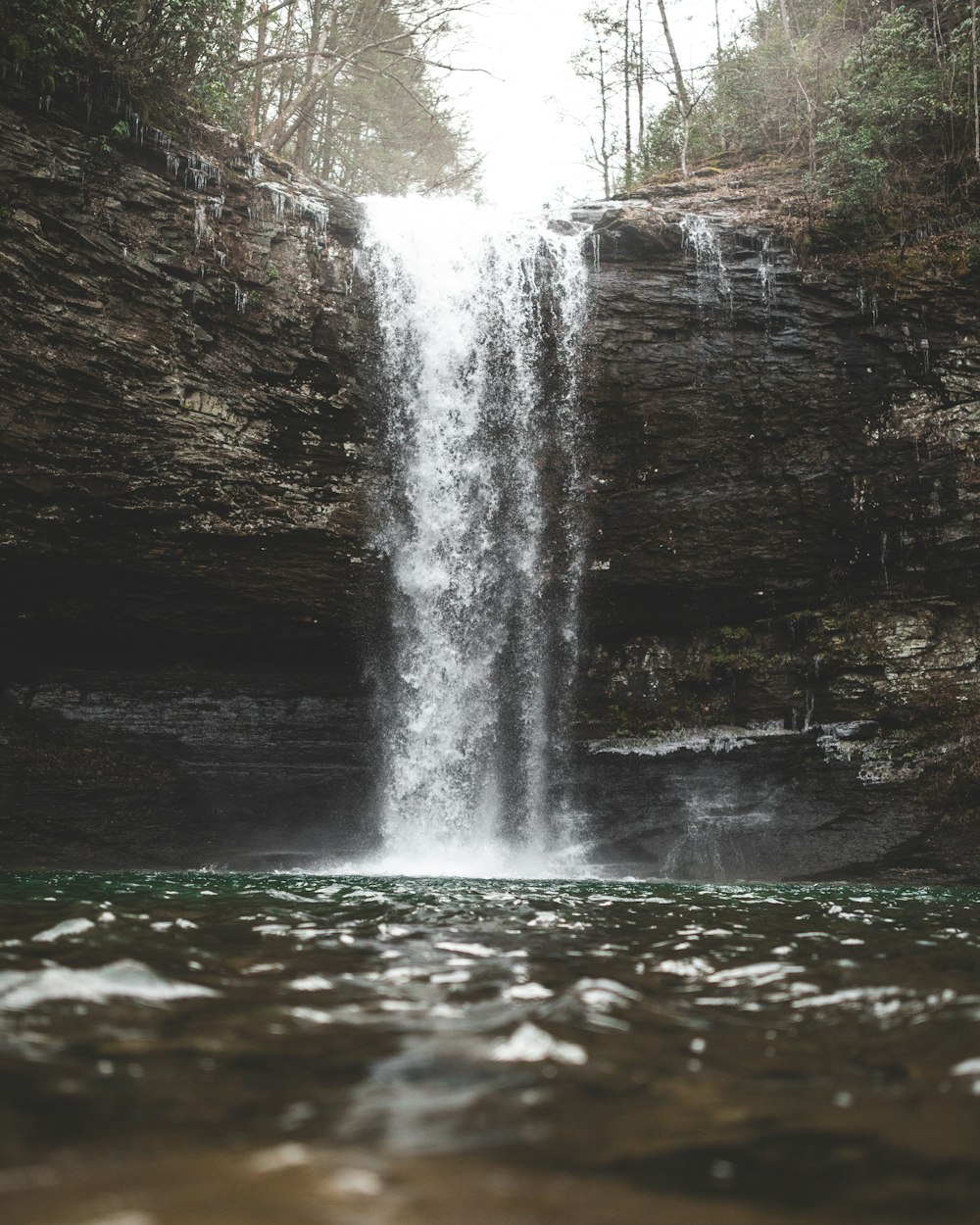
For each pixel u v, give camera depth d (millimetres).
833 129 14844
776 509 14531
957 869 12672
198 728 13680
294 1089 2061
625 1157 1740
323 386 13742
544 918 5609
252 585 13477
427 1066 2252
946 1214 1536
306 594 13750
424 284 14539
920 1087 2199
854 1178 1681
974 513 14023
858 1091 2164
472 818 14344
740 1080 2232
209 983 3168
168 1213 1418
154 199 12719
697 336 14523
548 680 14773
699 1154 1770
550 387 14625
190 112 13453
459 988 3186
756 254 14641
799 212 15086
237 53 15008
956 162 14992
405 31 21781
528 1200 1525
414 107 26203
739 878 13320
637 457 14641
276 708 14055
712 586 14719
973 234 14359
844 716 14086
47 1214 1403
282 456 13523
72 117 12219
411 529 14203
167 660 13766
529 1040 2473
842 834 13344
